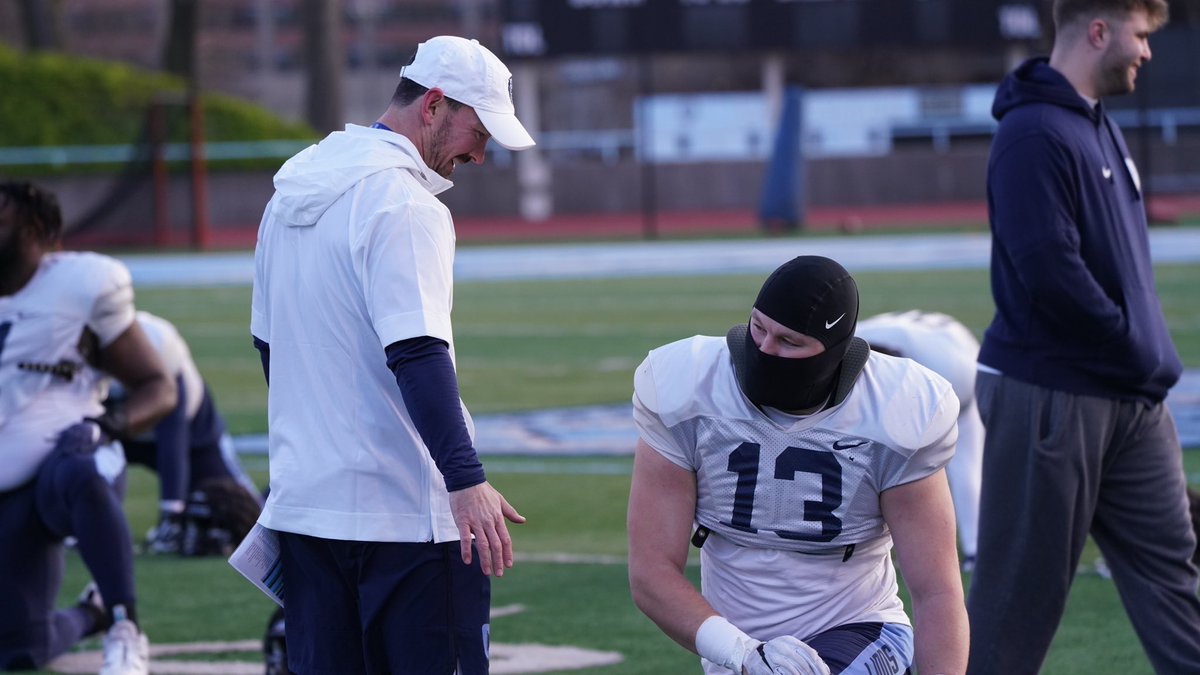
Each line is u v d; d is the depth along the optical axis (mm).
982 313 55656
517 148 13047
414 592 12828
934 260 78562
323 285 12695
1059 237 15031
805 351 11391
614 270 79875
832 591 12297
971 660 15766
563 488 29797
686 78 164375
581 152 142750
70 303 18688
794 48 114312
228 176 118375
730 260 83312
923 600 11898
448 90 12953
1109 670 18547
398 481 12734
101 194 116062
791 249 88938
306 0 143875
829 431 11883
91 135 118250
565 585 22969
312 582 13055
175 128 117062
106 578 18188
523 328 56625
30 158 115250
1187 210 106562
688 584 12203
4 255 18422
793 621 12312
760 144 135125
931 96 133875
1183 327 50406
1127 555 15914
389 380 12719
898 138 133500
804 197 105312
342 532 12656
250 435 36719
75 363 18875
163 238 103000
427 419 12102
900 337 21406
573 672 18781
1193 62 115625
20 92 117562
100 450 18641
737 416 11961
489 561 12055
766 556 12273
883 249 86438
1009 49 115750
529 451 33531
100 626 19969
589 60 115875
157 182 103438
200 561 25156
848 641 12086
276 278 13039
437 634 12844
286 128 124125
